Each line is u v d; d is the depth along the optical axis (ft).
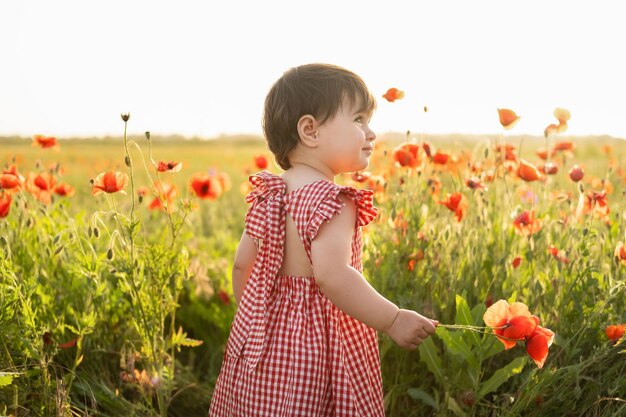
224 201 21.17
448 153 10.11
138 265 7.96
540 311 7.79
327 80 6.06
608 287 7.51
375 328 5.71
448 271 8.77
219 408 6.28
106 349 8.51
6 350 6.61
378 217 9.61
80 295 8.54
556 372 6.51
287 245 6.07
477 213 9.78
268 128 6.41
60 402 6.51
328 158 6.11
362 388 5.96
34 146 10.89
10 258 8.22
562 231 9.39
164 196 8.52
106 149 71.87
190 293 10.38
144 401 8.19
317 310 5.90
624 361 6.70
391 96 9.14
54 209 10.40
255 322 6.06
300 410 5.67
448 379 7.14
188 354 9.96
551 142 10.44
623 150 17.20
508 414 6.47
